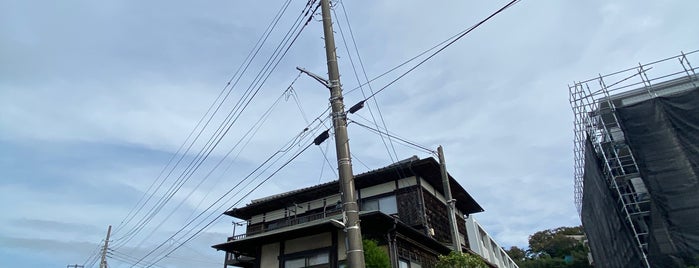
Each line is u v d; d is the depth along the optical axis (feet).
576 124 72.54
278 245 62.34
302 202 79.87
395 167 70.85
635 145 56.80
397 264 53.11
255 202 85.87
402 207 69.21
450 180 77.77
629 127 58.29
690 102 55.21
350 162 30.19
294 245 60.64
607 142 65.62
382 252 48.67
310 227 56.54
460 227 87.97
